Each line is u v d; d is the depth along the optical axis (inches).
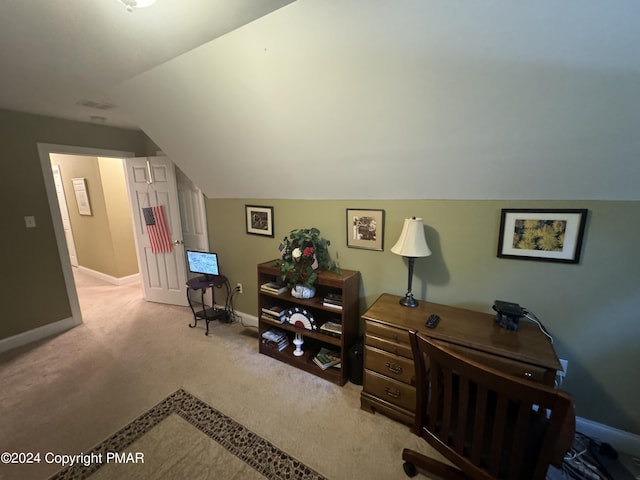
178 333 115.9
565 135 51.6
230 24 50.8
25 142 106.0
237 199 116.0
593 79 43.0
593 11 36.0
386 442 65.2
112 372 90.4
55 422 70.8
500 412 38.3
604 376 63.3
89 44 57.2
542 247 64.5
